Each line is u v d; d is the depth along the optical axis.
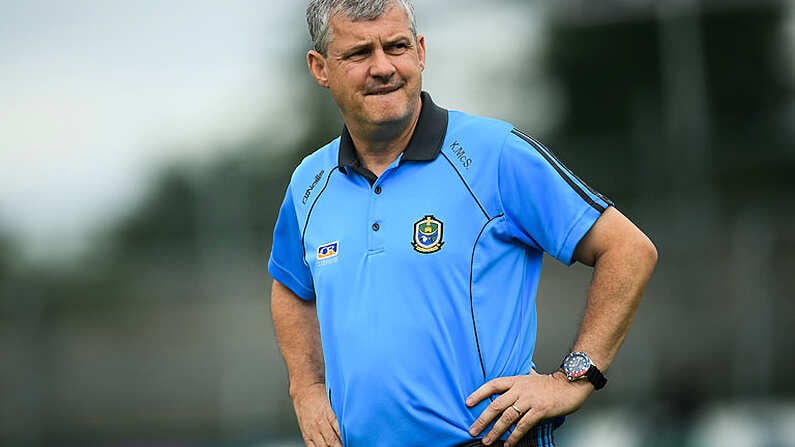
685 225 58.25
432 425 11.48
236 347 56.84
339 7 11.80
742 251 56.62
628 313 11.54
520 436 11.41
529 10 95.19
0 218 65.69
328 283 12.12
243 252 58.22
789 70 95.94
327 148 12.93
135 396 56.38
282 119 87.62
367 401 11.70
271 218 58.22
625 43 97.12
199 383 55.56
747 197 60.91
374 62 11.69
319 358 13.62
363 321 11.73
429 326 11.50
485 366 11.52
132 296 59.38
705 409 49.28
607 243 11.63
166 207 61.19
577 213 11.59
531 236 11.84
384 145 12.11
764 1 95.19
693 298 55.00
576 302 55.16
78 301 60.28
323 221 12.41
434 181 11.80
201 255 58.72
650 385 51.38
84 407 56.25
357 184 12.26
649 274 11.62
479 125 12.02
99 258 62.31
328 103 87.50
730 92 95.69
